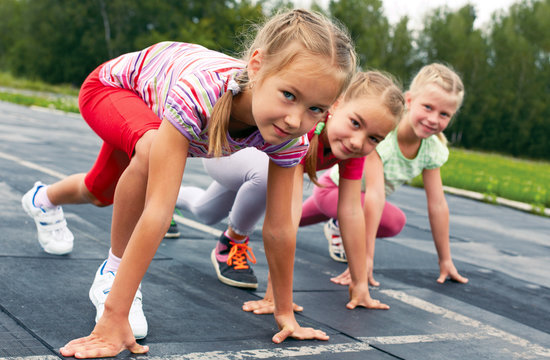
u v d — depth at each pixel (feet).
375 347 7.40
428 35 162.40
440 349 7.66
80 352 5.66
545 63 160.56
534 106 154.40
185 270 9.82
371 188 10.74
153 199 5.93
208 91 5.94
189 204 11.44
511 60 156.76
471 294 11.03
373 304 9.25
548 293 11.93
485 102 154.10
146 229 5.86
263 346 6.86
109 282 7.00
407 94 11.21
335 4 162.50
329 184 12.19
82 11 149.59
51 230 9.39
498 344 8.23
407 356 7.21
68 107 59.77
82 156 24.13
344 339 7.57
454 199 29.55
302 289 9.85
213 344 6.66
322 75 5.25
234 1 160.04
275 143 5.63
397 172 11.54
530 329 9.20
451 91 10.73
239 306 8.39
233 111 6.10
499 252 16.22
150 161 6.03
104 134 7.54
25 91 101.50
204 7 157.48
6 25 187.32
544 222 25.21
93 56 152.66
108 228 11.89
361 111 8.12
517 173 58.90
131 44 150.82
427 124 10.77
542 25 174.29
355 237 9.07
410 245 15.47
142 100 7.55
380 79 8.43
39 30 153.69
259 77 5.50
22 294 7.36
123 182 6.76
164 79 7.17
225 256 9.64
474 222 22.07
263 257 11.76
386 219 12.27
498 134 155.12
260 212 9.31
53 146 26.25
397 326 8.45
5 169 17.20
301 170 8.62
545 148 154.61
